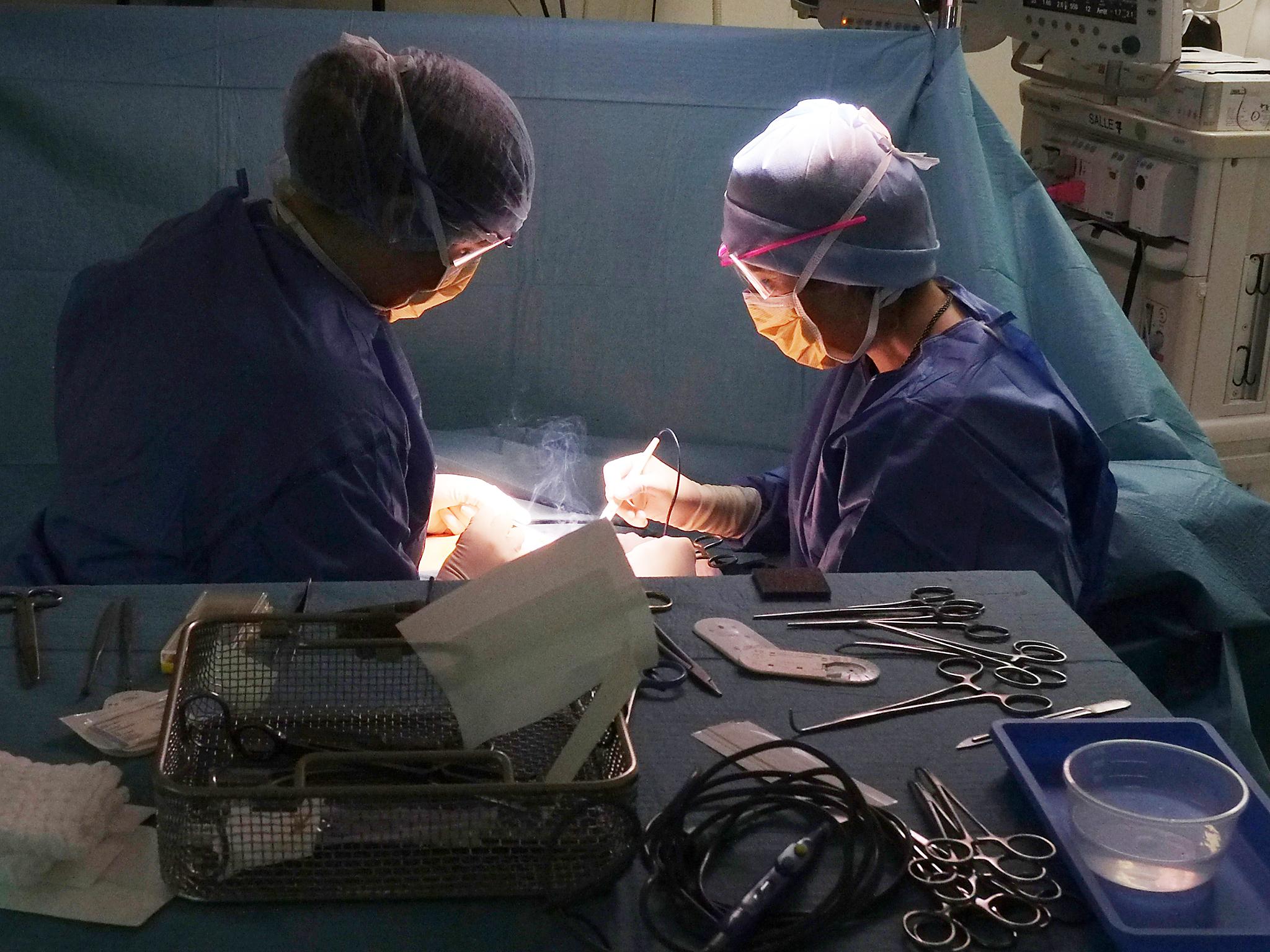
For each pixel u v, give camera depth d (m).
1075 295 2.05
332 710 0.93
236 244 1.46
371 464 1.40
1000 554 1.49
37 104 1.99
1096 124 2.43
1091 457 1.58
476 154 1.46
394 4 2.57
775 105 2.09
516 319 2.14
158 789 0.75
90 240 2.05
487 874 0.77
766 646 1.07
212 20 2.01
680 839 0.79
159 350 1.39
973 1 2.41
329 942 0.74
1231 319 2.29
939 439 1.50
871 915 0.76
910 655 1.07
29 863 0.76
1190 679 1.76
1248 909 0.77
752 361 2.16
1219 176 2.19
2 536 1.94
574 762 0.81
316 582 1.19
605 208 2.11
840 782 0.85
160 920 0.75
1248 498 1.82
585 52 2.07
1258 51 2.81
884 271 1.57
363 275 1.55
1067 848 0.79
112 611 1.12
